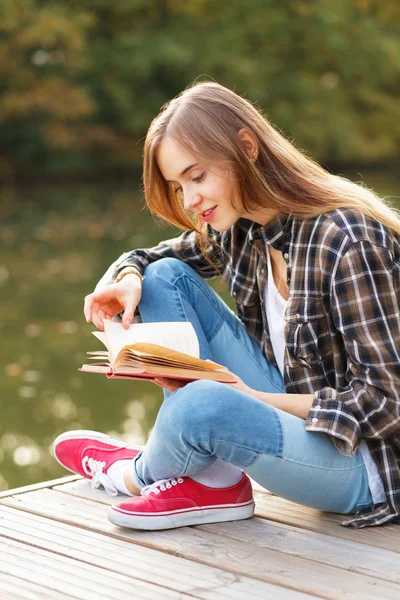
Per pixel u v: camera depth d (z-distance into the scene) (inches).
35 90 870.4
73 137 900.6
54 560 85.7
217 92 90.9
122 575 82.1
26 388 218.4
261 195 89.8
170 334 93.9
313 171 92.7
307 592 78.2
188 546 88.4
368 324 87.0
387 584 79.3
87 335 275.7
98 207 693.3
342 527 92.4
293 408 90.7
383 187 773.3
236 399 86.9
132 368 87.0
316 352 92.2
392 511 91.7
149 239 498.0
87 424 191.8
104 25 970.7
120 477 102.2
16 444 180.4
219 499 94.0
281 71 1020.5
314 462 88.8
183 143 88.9
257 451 87.3
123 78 939.3
